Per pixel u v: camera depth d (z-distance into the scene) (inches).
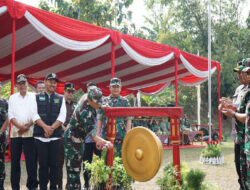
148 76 577.6
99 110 150.5
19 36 327.9
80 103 124.1
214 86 1184.8
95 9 868.6
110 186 128.1
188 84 610.2
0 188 147.9
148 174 108.6
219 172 236.4
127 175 130.6
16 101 162.2
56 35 269.4
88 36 294.0
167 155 338.3
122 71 525.0
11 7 237.9
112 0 938.7
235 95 166.1
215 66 485.4
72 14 812.6
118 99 165.3
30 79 569.9
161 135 411.2
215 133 580.7
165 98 1052.5
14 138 158.1
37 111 151.8
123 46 332.8
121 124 158.6
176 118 123.1
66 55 414.3
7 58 422.0
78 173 129.8
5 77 534.6
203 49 1239.5
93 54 413.4
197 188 123.9
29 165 160.2
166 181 121.3
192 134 479.2
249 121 97.7
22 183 190.1
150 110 123.8
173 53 401.1
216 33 1242.0
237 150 147.1
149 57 363.6
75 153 127.8
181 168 131.7
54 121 153.4
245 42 1147.9
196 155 348.5
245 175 120.4
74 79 582.9
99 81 608.1
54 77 156.3
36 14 255.6
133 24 968.9
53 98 156.9
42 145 147.9
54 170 152.6
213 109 1213.7
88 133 121.6
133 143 116.6
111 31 318.3
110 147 118.3
